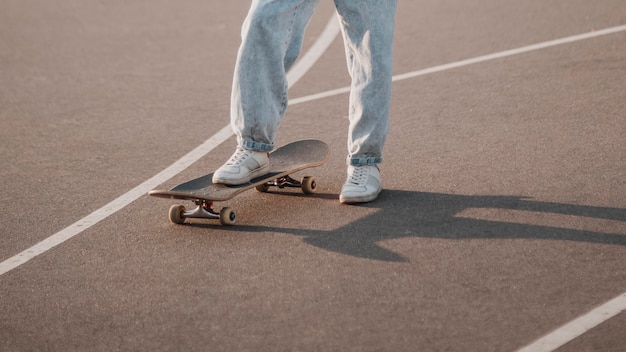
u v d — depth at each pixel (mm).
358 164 5129
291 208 5086
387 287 4035
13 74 9289
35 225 5109
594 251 4289
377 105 5008
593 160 5609
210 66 9164
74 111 7750
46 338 3771
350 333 3660
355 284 4086
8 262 4590
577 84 7539
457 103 7230
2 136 7090
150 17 12094
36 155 6531
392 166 5742
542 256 4262
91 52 10133
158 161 6242
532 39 9344
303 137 6602
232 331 3734
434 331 3639
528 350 3457
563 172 5418
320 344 3588
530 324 3652
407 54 9094
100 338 3748
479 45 9250
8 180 5973
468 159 5793
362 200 5031
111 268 4430
